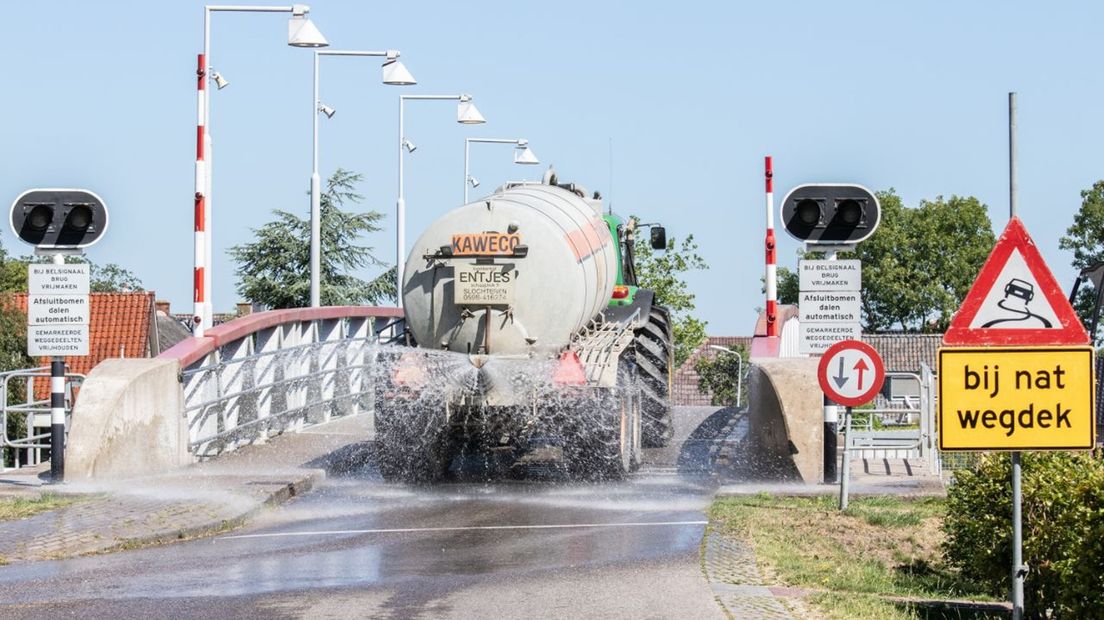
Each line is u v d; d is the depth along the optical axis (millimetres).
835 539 14703
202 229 21703
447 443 19219
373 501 17469
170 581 12125
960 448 9781
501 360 18219
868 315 96500
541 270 18188
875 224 18016
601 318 20750
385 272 56531
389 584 11898
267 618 10555
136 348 61562
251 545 14133
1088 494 10922
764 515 15672
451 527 15258
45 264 18484
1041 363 9750
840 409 20328
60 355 18453
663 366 22797
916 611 11555
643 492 18234
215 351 21906
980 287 9797
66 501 16500
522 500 17484
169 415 19625
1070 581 10906
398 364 18438
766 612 10562
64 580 12195
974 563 12867
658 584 11703
